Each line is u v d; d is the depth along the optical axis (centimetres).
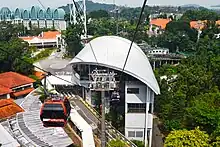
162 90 6022
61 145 3997
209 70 7481
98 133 4559
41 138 4138
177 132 3947
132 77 4966
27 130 4366
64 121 2347
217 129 4000
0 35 12712
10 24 14962
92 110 5388
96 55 5188
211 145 3806
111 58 5047
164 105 5603
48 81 6519
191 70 7262
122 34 14388
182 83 6244
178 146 3731
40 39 14038
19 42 9488
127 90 4941
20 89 6819
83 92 5916
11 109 5159
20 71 8294
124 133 5128
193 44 13612
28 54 10056
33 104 5491
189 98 5769
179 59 11431
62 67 9900
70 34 12181
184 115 5003
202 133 3894
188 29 15312
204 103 4747
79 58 5412
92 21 18262
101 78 1936
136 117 5012
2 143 3825
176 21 16375
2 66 8638
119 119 5216
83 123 4603
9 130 4444
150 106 5009
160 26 18800
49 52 12875
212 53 9825
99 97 5631
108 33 14650
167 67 9731
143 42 13762
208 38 13350
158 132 5459
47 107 2356
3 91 6206
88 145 4150
